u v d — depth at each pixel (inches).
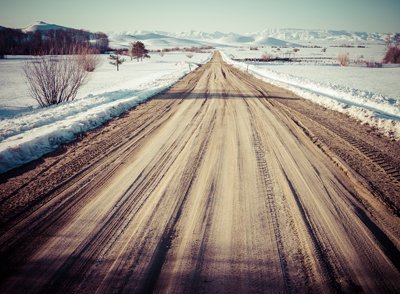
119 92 533.3
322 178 157.5
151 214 122.8
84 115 306.3
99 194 140.9
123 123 293.9
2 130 259.8
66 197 137.9
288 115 321.7
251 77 805.2
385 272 89.8
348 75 981.8
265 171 167.3
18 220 118.0
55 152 204.5
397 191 142.3
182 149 208.1
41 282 85.0
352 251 99.5
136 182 154.4
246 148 208.1
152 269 90.7
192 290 82.3
